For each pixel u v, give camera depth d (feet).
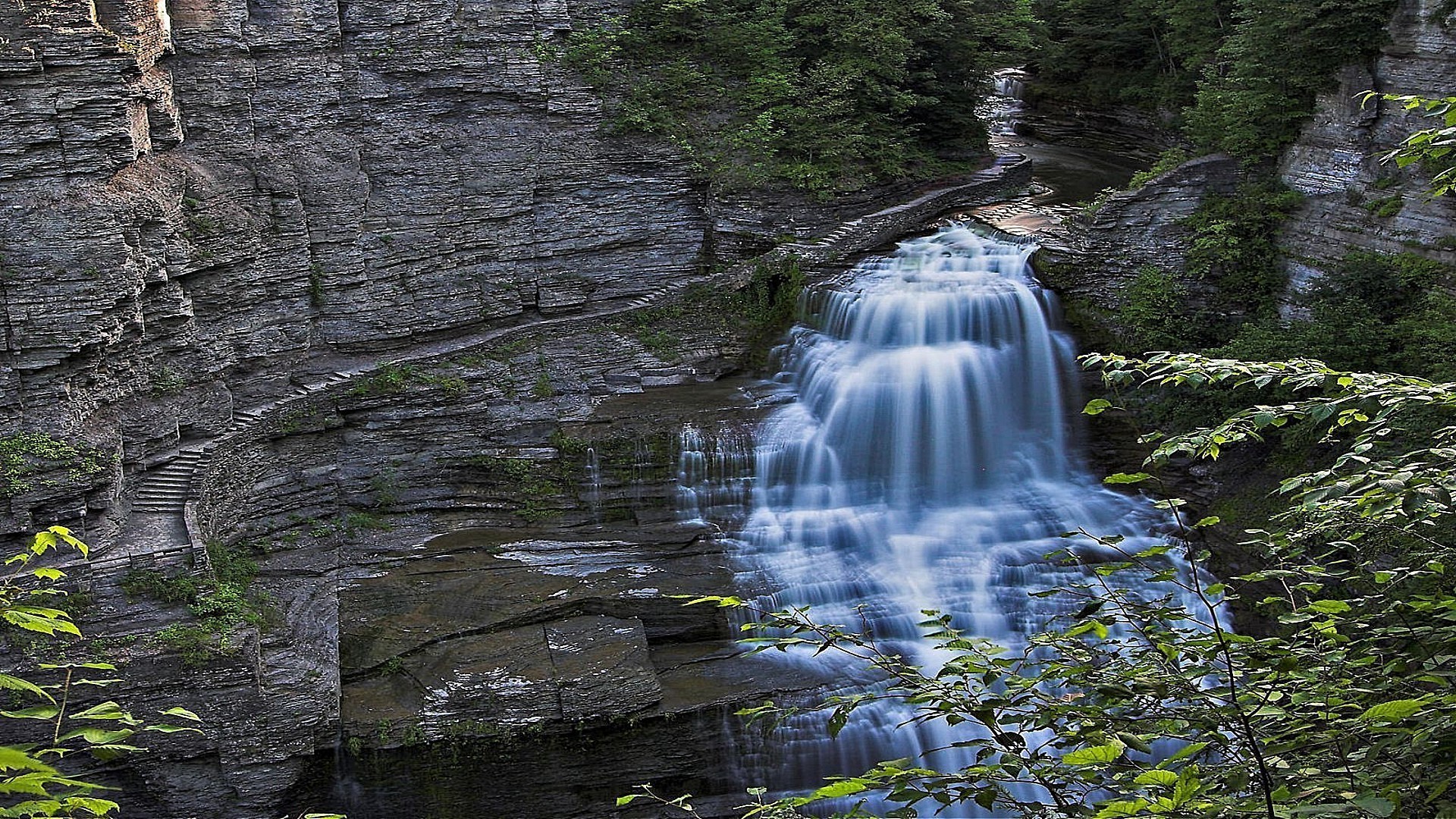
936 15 150.41
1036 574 104.22
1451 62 110.93
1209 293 124.88
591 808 87.66
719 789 89.20
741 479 111.24
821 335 123.95
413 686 88.12
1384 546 43.73
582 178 130.00
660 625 96.68
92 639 83.20
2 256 91.09
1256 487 109.29
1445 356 99.45
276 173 113.91
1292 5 120.06
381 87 123.65
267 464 104.99
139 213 98.48
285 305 113.19
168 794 82.48
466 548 104.06
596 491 109.29
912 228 138.82
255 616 89.25
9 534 88.38
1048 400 121.29
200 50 111.34
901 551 107.34
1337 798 25.52
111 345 96.48
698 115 137.39
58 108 94.89
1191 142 142.72
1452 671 27.86
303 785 84.89
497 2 129.39
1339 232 118.42
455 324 122.52
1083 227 128.26
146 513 95.55
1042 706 28.43
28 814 20.74
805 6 148.87
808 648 95.91
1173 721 27.73
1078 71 193.36
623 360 122.42
